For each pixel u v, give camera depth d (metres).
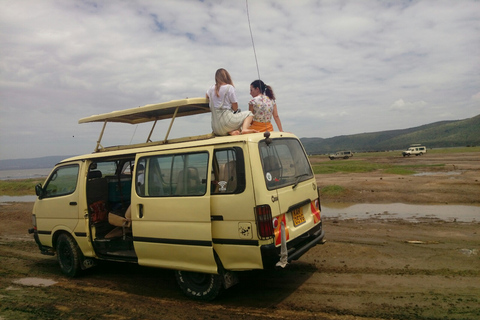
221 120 5.36
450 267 5.73
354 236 8.23
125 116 6.60
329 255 6.73
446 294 4.70
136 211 5.46
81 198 6.38
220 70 5.51
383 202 13.49
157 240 5.21
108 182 6.84
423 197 13.58
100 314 4.84
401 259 6.28
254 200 4.39
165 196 5.15
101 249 6.40
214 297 4.95
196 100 5.55
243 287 5.50
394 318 4.14
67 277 6.66
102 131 6.66
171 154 5.18
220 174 4.71
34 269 7.22
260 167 4.50
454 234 7.89
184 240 4.93
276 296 5.07
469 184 15.68
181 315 4.67
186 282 5.22
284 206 4.68
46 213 6.94
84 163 6.45
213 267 4.77
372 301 4.65
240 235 4.50
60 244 6.76
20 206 17.09
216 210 4.69
